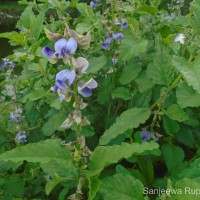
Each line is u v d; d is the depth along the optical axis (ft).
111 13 1.02
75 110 0.63
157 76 0.81
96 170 0.62
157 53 0.82
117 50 0.95
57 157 0.65
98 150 0.65
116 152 0.61
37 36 0.96
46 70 0.98
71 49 0.57
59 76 0.59
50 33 0.60
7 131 1.10
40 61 0.95
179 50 1.00
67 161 0.64
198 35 0.79
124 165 0.92
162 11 1.20
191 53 0.78
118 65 1.00
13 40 0.96
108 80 1.00
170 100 0.89
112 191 0.64
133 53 0.86
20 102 1.25
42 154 0.64
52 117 0.92
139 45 0.87
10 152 0.63
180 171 0.81
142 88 0.86
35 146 0.65
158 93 0.91
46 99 1.00
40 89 0.96
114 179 0.64
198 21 0.78
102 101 0.97
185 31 0.97
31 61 0.97
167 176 0.85
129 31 0.99
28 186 0.95
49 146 0.65
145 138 0.84
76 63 0.60
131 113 0.80
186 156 0.95
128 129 0.83
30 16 1.01
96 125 1.00
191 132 0.89
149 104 0.95
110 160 0.61
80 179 0.66
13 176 0.93
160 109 0.85
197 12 0.78
